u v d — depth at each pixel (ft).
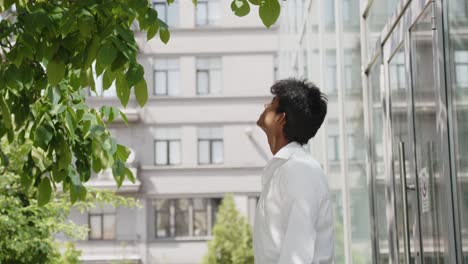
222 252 96.78
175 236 104.99
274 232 11.36
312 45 36.32
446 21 13.75
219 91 107.04
